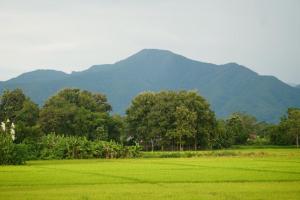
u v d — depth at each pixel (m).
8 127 110.94
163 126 180.75
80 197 38.34
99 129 170.88
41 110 172.75
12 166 83.88
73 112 170.75
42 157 114.88
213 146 188.38
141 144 188.88
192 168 74.38
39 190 43.88
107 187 46.44
